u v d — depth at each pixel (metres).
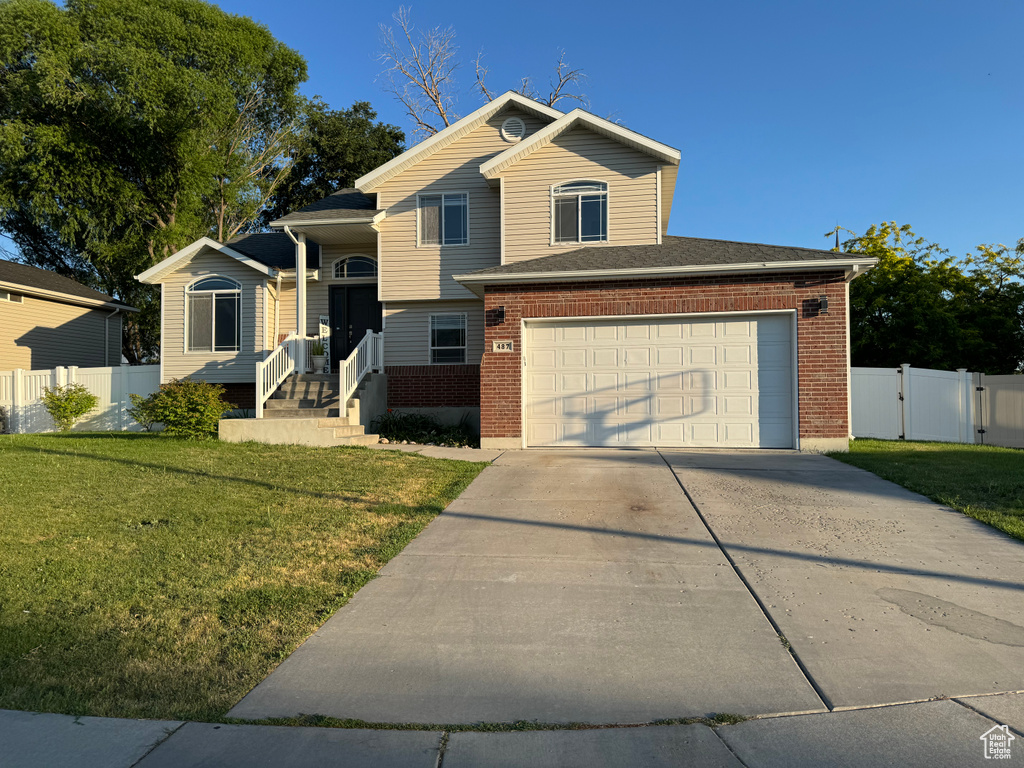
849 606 4.91
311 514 7.37
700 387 12.37
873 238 24.28
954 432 14.80
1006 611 4.80
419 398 16.00
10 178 25.62
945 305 20.34
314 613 4.72
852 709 3.48
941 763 2.98
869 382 15.19
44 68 22.45
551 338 12.88
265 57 29.39
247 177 31.06
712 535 6.73
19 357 22.48
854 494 8.43
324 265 17.55
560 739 3.20
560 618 4.72
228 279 16.91
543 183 15.08
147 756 3.01
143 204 27.67
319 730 3.25
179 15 26.33
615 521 7.27
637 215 14.73
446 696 3.62
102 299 25.56
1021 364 21.64
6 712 3.36
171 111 24.81
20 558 5.68
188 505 7.66
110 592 4.97
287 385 14.84
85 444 12.65
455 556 6.12
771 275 11.95
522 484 9.14
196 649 4.12
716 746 3.15
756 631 4.49
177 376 16.97
